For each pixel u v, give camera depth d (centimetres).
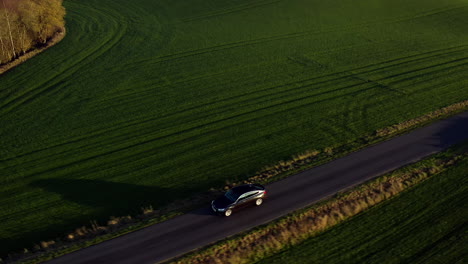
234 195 3131
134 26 8169
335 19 8469
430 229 2952
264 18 8519
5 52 6450
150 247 2805
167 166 3881
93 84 5722
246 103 5134
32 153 4156
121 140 4366
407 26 8119
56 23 7394
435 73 5934
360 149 3981
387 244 2827
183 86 5638
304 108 4972
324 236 2922
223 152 4084
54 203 3422
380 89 5444
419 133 4250
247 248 2777
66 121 4772
